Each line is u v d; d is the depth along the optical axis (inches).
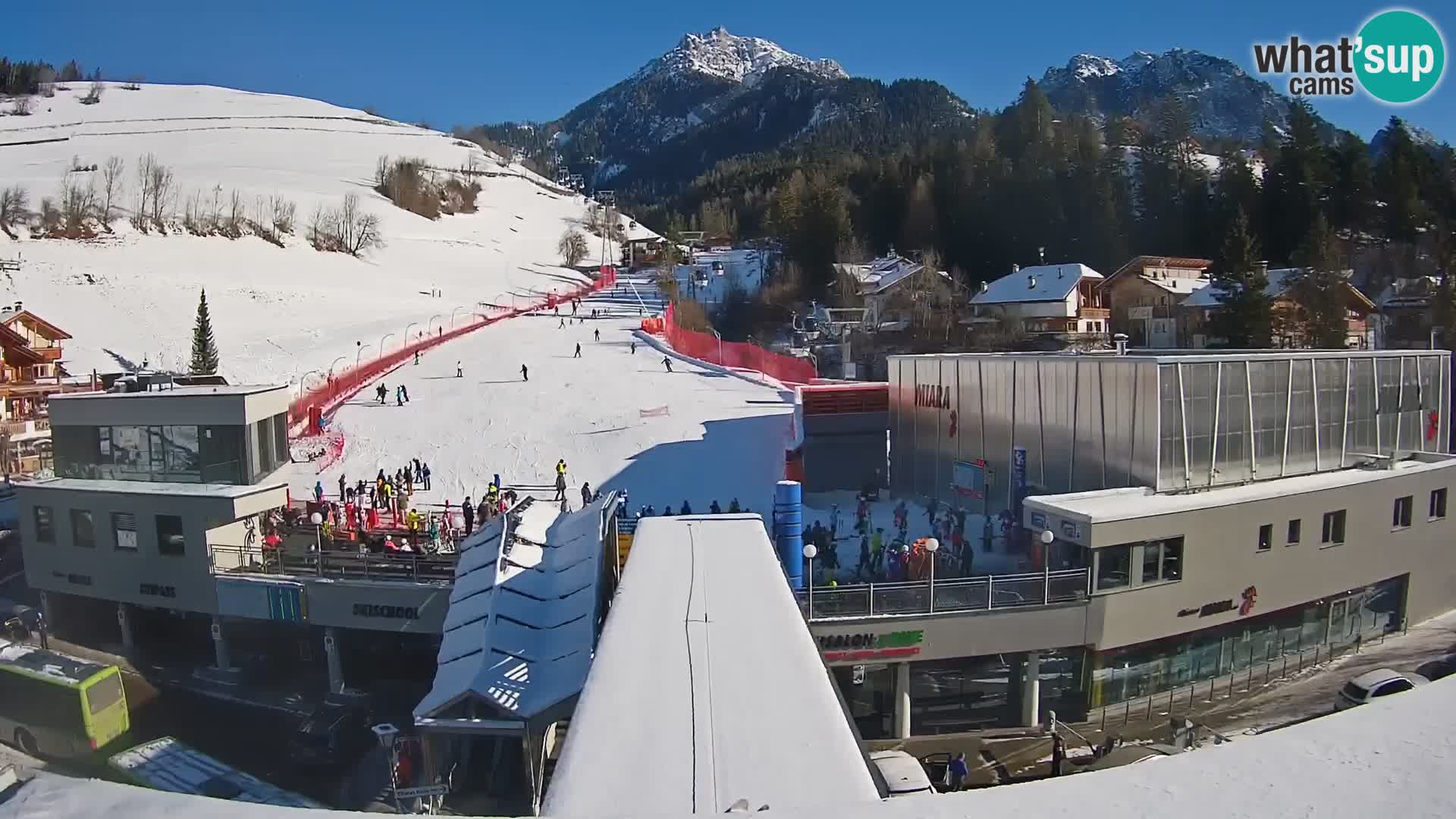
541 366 2193.7
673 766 165.5
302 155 6855.3
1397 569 962.7
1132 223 3801.7
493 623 669.3
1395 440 1023.0
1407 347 2516.0
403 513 1183.6
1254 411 890.7
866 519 1047.0
